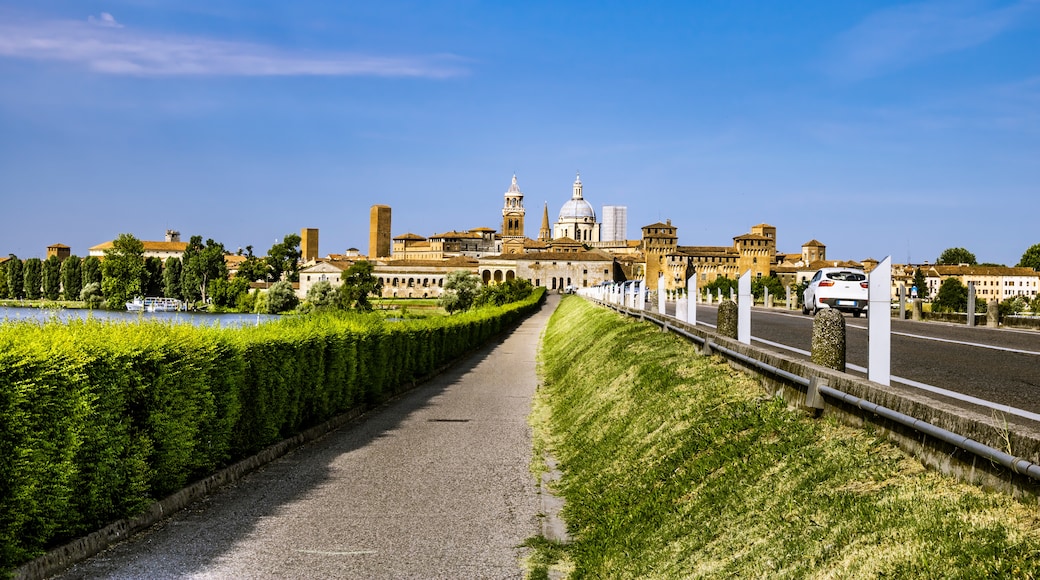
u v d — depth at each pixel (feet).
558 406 77.25
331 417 67.77
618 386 64.39
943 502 21.22
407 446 58.65
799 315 133.39
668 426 44.09
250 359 50.26
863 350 63.05
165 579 30.66
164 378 39.11
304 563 32.94
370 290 539.29
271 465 51.72
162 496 40.09
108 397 34.73
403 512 40.91
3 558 29.14
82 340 34.94
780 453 31.07
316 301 410.93
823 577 20.92
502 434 64.13
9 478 29.12
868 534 21.58
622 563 30.71
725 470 33.12
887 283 31.45
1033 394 38.99
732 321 55.93
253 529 37.50
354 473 49.60
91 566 31.99
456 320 136.77
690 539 29.14
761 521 26.76
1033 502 19.03
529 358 140.05
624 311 124.77
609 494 40.01
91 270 541.75
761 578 22.94
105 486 34.63
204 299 578.66
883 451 26.53
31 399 30.19
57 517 31.63
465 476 49.14
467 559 33.91
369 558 33.73
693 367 54.13
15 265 536.42
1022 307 331.77
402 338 92.02
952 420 22.62
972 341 70.18
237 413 47.19
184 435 40.96
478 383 101.50
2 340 30.71
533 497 44.29
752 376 43.62
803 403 34.47
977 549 18.25
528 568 32.91
